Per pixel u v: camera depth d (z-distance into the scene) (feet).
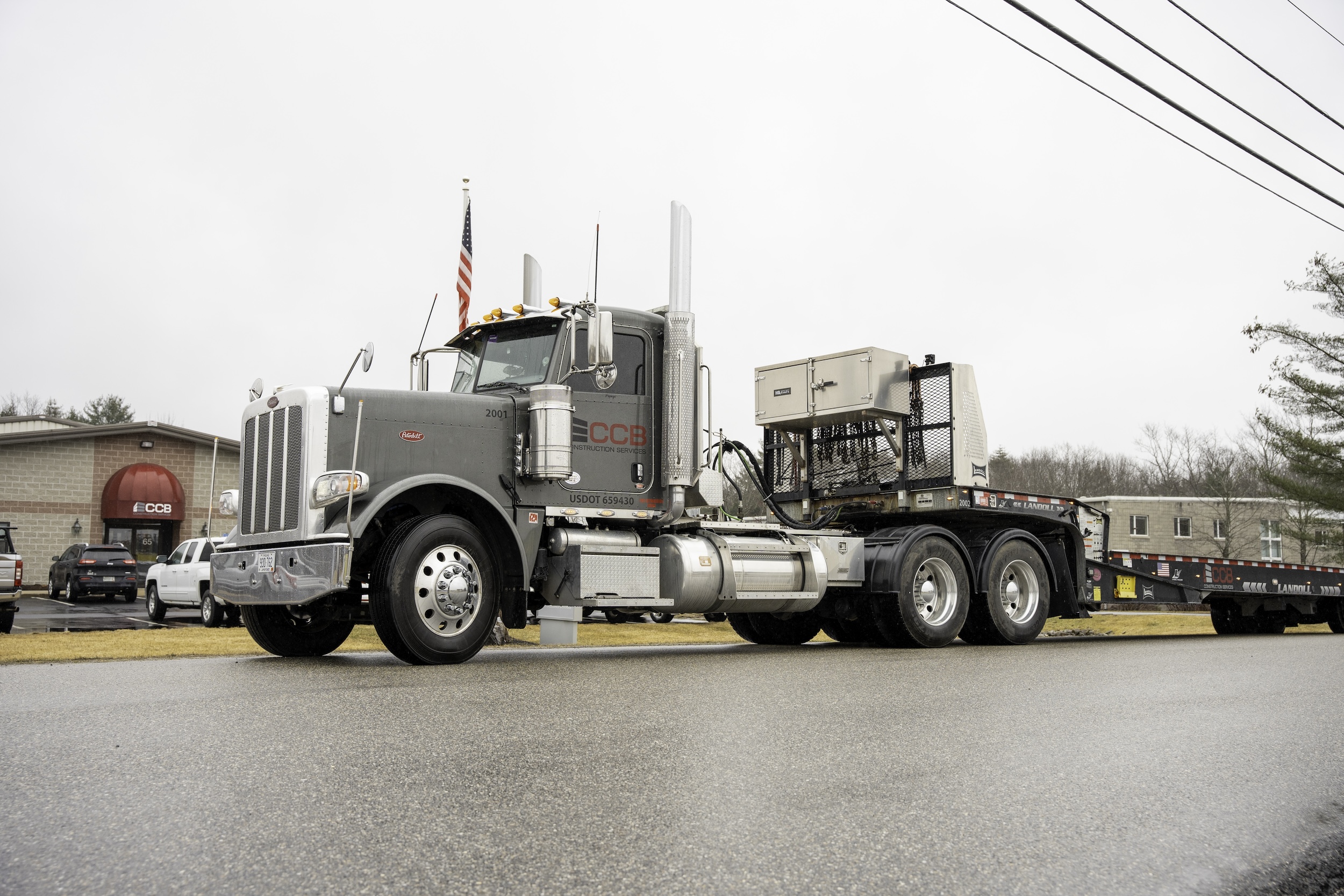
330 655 30.30
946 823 10.93
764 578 33.01
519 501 29.32
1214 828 11.10
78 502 112.37
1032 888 9.00
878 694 20.71
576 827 10.48
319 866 9.09
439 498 27.78
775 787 12.30
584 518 30.37
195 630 46.65
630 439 31.22
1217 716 18.78
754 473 40.34
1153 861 9.92
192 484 117.39
